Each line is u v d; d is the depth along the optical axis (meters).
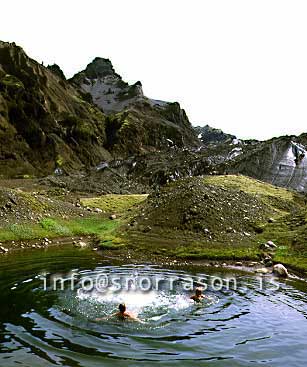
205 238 31.36
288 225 33.03
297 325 14.49
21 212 35.59
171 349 12.10
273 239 30.58
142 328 13.81
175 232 32.91
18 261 25.00
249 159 85.69
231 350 12.16
